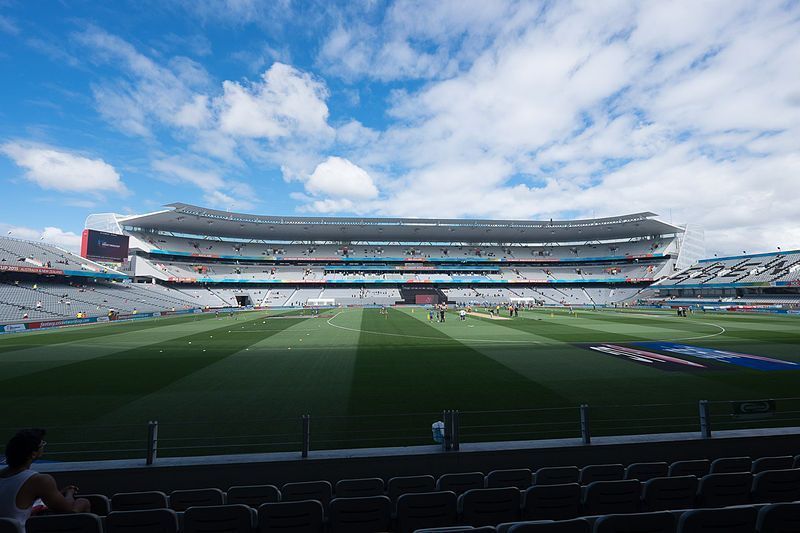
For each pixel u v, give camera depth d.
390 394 11.78
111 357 18.69
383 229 81.19
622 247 85.62
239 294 72.88
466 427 8.84
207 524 3.65
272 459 6.16
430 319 40.31
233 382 13.46
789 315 44.31
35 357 18.78
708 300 61.09
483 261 87.88
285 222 74.12
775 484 4.46
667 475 5.32
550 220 78.19
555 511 4.20
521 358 17.77
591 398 11.12
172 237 74.94
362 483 4.88
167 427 9.04
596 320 38.34
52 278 48.78
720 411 9.86
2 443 8.16
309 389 12.45
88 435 8.61
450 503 4.00
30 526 3.37
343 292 77.62
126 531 3.61
